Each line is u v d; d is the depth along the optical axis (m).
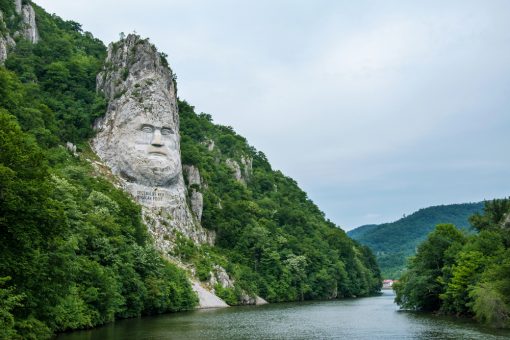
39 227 41.25
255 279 137.50
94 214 75.69
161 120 130.62
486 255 82.75
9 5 147.25
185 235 128.75
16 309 40.66
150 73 135.38
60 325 55.19
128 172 125.06
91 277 62.59
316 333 61.75
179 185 133.25
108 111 134.00
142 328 63.66
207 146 199.12
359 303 133.62
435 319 79.31
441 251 93.56
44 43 151.38
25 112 104.44
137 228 94.00
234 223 152.50
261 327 68.19
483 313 67.69
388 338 56.75
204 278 119.25
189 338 55.25
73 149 121.50
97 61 156.38
